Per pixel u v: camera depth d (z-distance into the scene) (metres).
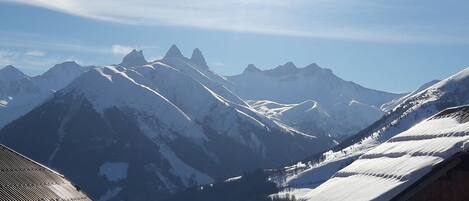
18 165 31.12
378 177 41.41
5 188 25.84
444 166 32.50
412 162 39.16
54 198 28.17
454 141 38.44
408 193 33.06
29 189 27.44
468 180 32.06
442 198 32.53
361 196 38.41
